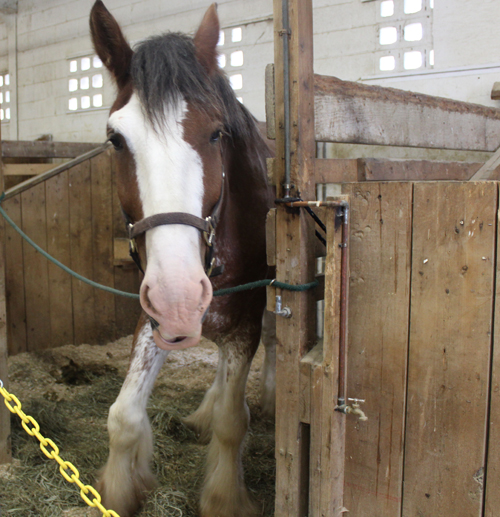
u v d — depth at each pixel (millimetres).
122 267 3502
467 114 2125
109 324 3479
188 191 1143
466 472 1100
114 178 3412
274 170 1293
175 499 1726
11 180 4375
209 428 2193
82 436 2176
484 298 1031
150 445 1784
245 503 1697
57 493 1771
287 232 1194
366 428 1225
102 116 4789
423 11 2840
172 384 2736
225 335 1747
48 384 2740
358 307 1195
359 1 3051
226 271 1638
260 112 3631
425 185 1070
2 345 1944
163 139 1143
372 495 1239
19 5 5398
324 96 1308
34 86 5465
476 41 2691
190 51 1310
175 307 1038
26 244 3072
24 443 2098
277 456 1280
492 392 1045
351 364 1224
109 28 1373
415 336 1128
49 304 3199
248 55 3629
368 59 3072
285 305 1219
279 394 1250
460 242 1046
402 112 1681
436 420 1123
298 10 1089
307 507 1309
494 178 1836
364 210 1155
